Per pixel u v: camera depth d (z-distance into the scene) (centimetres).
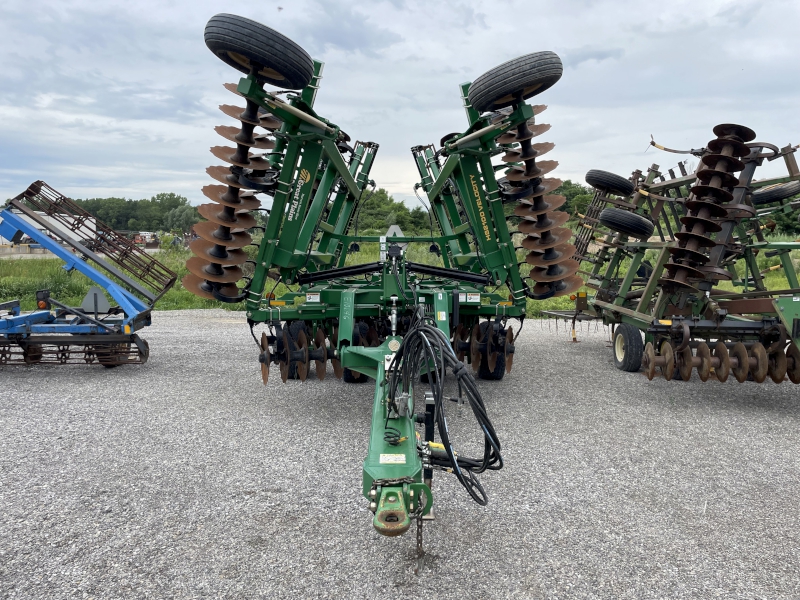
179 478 457
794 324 635
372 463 322
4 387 753
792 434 573
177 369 869
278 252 652
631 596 308
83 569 331
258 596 307
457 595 309
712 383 791
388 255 598
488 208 708
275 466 482
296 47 555
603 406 672
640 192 857
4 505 410
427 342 325
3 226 839
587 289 1325
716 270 652
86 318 838
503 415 634
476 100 634
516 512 402
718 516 397
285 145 774
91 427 585
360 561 340
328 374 846
